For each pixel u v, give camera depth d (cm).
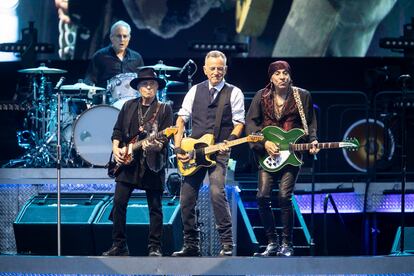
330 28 3522
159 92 2988
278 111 2291
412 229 2742
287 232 2278
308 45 3528
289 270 2212
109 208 2623
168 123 2320
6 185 2841
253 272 2212
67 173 2781
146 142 2266
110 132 2794
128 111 2339
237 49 3469
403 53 3453
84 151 2794
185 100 2330
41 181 2792
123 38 3173
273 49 3538
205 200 2686
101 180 2766
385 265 2253
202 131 2288
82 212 2616
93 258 2266
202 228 2678
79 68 3588
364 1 3503
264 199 2277
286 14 3534
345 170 3375
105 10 3594
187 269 2223
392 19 3503
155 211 2297
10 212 2841
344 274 2230
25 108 3275
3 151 3488
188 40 3575
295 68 3538
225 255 2253
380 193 3138
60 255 2464
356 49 3519
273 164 2273
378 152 3375
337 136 3434
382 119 3353
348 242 3086
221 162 2266
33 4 3606
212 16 3562
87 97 3178
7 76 3606
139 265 2239
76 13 3594
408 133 3288
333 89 3528
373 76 3334
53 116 3045
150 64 3588
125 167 2286
